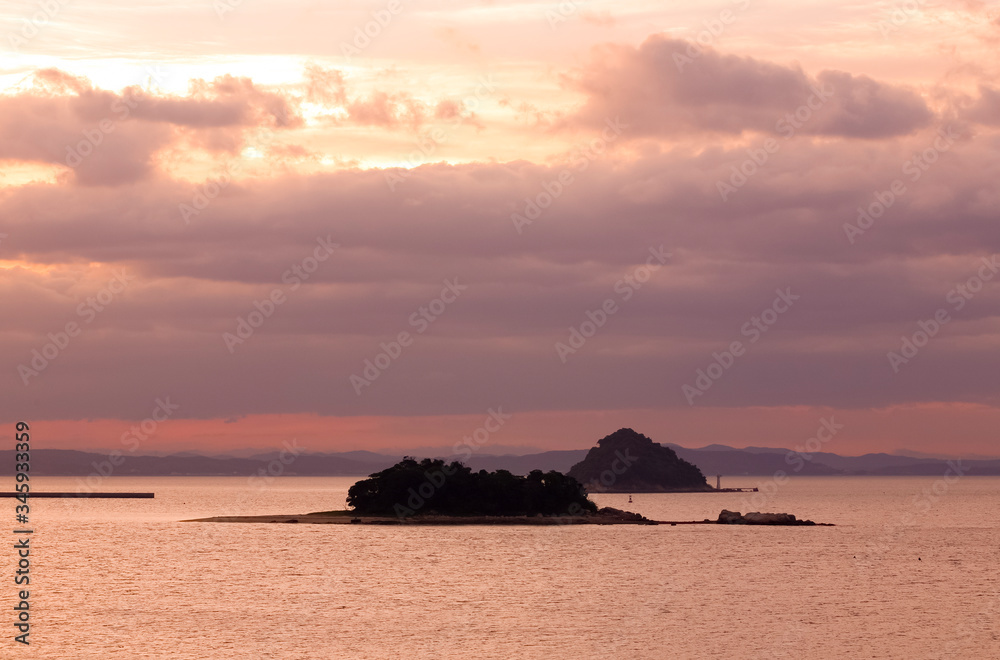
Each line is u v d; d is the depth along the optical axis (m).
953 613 104.06
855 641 88.06
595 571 141.62
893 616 101.88
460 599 112.19
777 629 93.50
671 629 92.75
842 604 110.25
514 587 123.31
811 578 135.00
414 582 127.94
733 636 89.62
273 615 99.38
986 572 143.88
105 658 77.75
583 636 88.62
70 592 117.12
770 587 124.75
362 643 84.38
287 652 80.38
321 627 92.19
